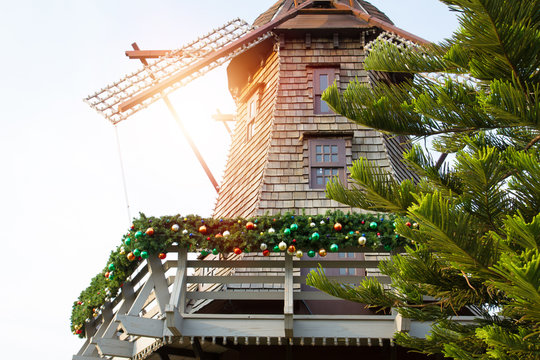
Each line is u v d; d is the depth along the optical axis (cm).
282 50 1537
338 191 866
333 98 891
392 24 1667
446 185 829
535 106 737
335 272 1181
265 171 1329
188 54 1536
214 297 1034
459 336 817
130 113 1458
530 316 614
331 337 993
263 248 1020
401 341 847
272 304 1119
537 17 802
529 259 595
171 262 1052
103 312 1186
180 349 1152
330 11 1622
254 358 1098
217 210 1473
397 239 1007
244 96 1617
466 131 867
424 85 877
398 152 1430
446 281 797
